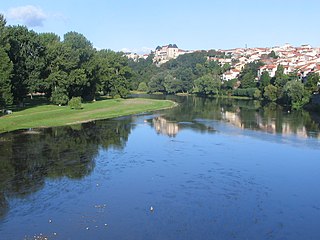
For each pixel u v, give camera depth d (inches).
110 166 1659.7
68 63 3880.4
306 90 4404.5
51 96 3941.9
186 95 7111.2
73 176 1498.5
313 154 1948.8
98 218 1099.9
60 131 2506.2
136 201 1242.0
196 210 1173.7
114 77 5344.5
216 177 1523.1
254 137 2411.4
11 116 2925.7
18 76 3361.2
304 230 1045.8
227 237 993.5
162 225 1058.7
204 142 2230.6
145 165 1688.0
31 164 1652.3
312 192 1358.3
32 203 1205.7
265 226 1066.1
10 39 3339.1
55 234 992.2
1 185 1371.8
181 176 1530.5
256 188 1393.9
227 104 5036.9
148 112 3907.5
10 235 982.4
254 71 7721.5
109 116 3405.5
